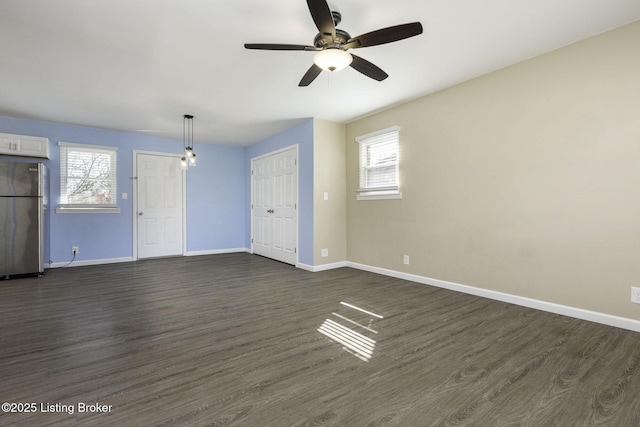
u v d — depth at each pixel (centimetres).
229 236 657
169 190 587
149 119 464
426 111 377
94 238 514
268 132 549
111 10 212
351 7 213
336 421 138
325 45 212
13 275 410
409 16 223
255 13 217
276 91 360
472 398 155
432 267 376
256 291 353
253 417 141
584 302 258
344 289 361
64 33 239
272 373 179
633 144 233
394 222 422
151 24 229
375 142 450
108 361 192
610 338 221
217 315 274
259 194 618
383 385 167
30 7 207
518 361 191
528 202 290
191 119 465
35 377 173
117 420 138
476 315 271
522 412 144
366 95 375
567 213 266
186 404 150
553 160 273
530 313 274
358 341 221
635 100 232
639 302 231
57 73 308
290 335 232
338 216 492
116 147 531
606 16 225
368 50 271
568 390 161
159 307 296
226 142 629
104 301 314
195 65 294
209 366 186
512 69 299
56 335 230
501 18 226
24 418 139
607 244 245
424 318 265
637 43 231
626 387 163
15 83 331
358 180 477
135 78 321
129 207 545
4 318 265
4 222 404
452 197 352
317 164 468
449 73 317
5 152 425
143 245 561
